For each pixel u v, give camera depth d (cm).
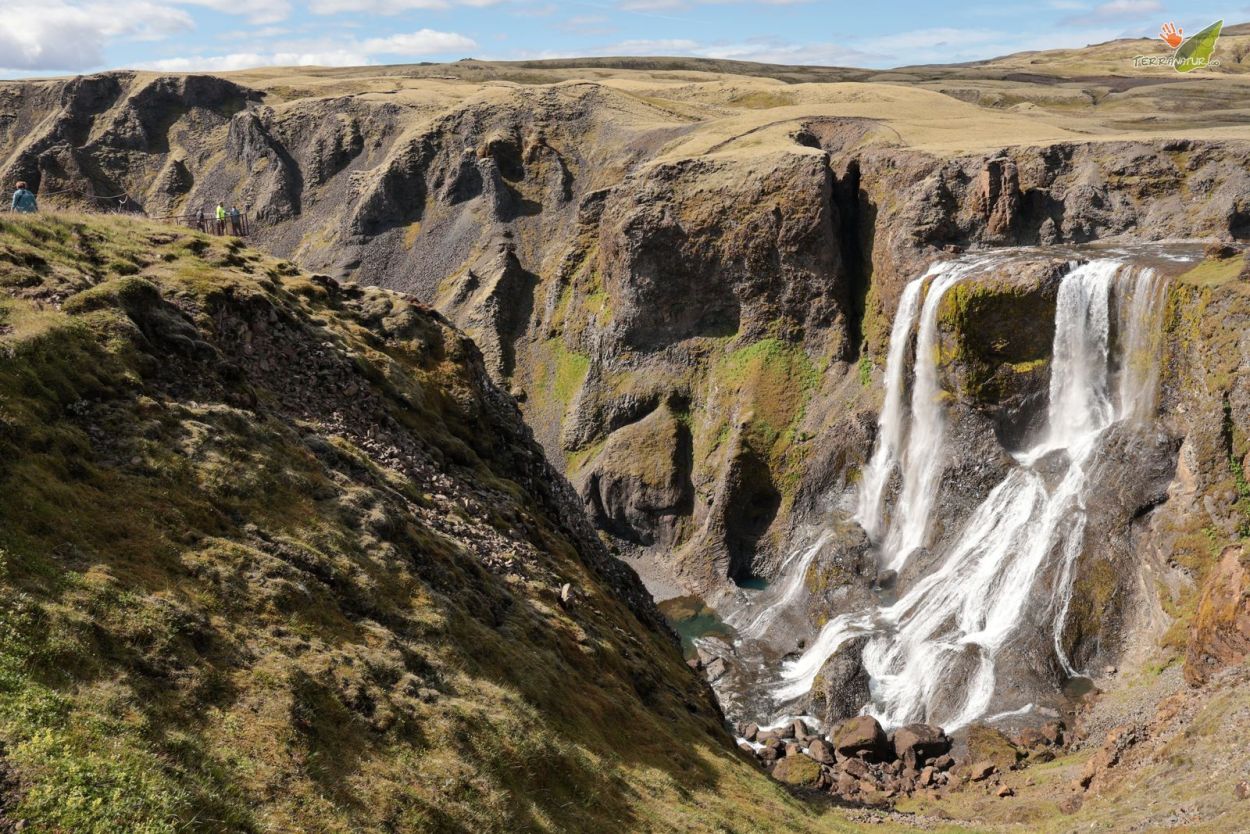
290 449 3014
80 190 16475
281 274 4656
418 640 2544
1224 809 3089
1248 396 5781
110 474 2402
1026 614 6369
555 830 2183
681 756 3142
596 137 14112
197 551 2305
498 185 13625
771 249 9694
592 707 2978
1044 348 7431
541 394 11481
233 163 16788
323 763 1911
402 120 15788
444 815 1975
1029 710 5775
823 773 5394
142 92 17600
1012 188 8606
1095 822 3559
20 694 1579
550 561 3962
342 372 3947
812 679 7000
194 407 2875
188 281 3634
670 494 9788
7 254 3186
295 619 2283
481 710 2388
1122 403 6931
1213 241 7544
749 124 12225
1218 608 4528
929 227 8744
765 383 9681
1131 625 6038
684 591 9069
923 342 8012
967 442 7625
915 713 6231
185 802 1531
